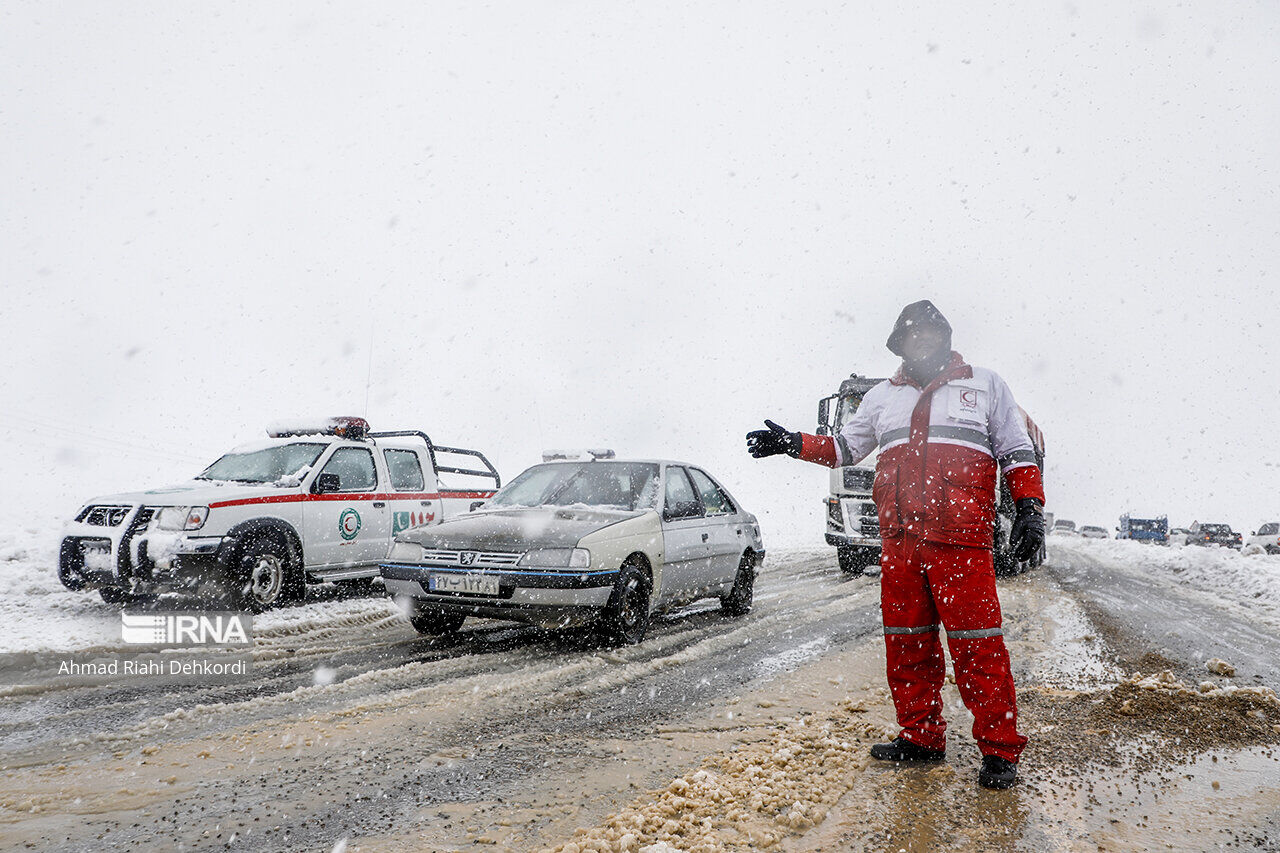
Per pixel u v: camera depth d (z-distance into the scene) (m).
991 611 2.79
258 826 2.39
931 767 2.95
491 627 6.21
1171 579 11.51
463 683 4.30
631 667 4.73
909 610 3.00
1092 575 11.64
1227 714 3.59
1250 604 8.45
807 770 2.88
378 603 7.59
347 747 3.17
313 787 2.72
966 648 2.80
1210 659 5.05
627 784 2.75
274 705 3.84
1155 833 2.37
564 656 5.08
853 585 9.51
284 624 6.22
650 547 5.75
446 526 5.58
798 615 7.04
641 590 5.61
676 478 6.78
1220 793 2.70
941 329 3.02
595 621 5.26
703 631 6.15
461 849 2.22
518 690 4.14
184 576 6.39
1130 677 4.46
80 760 3.03
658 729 3.44
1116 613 7.19
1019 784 2.76
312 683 4.32
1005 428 2.94
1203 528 33.50
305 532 7.29
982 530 2.85
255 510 6.88
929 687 3.02
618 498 6.23
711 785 2.66
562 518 5.57
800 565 12.87
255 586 6.76
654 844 2.19
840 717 3.62
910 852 2.22
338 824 2.41
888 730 3.42
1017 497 2.90
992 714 2.74
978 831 2.36
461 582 5.18
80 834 2.34
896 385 3.12
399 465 8.67
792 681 4.38
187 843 2.27
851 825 2.40
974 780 2.80
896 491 3.00
